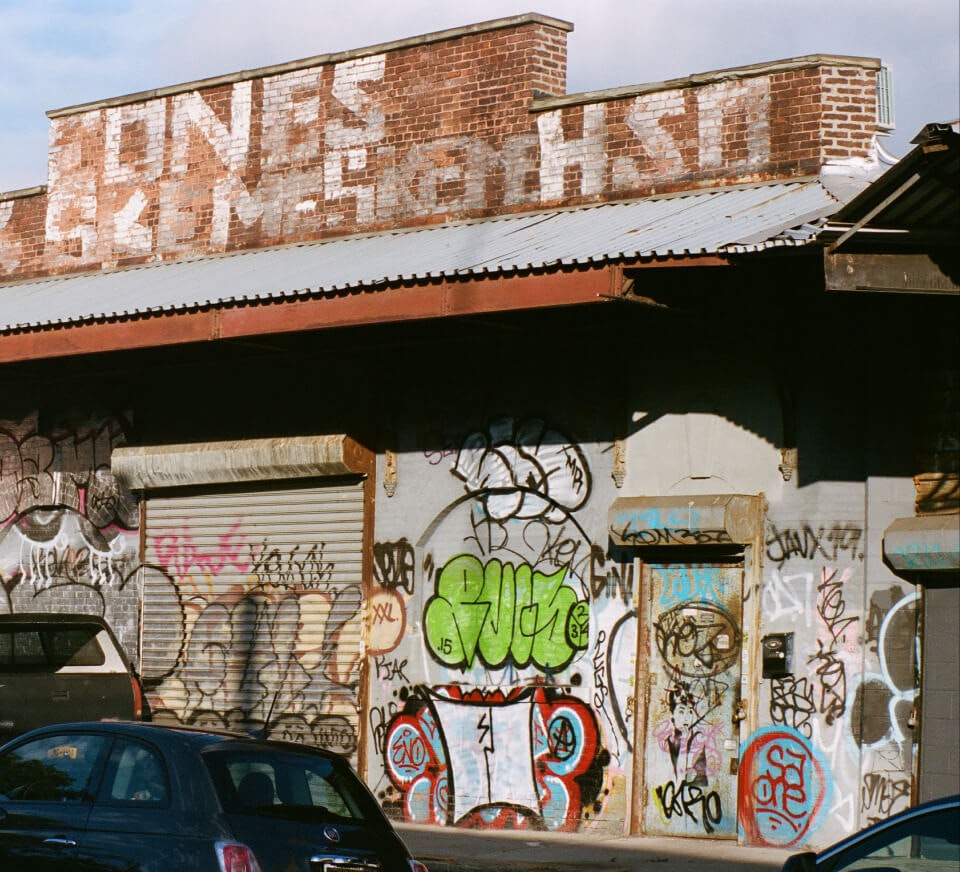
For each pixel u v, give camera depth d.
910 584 12.91
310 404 16.22
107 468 18.02
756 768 13.27
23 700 14.85
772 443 13.47
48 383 18.64
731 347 13.72
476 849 13.19
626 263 12.31
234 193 17.91
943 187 11.00
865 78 14.16
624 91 15.11
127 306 15.55
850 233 11.31
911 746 12.77
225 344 15.56
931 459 12.94
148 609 17.39
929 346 13.03
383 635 15.53
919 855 6.75
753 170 14.38
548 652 14.48
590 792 14.09
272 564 16.45
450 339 14.98
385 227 16.62
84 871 8.41
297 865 8.29
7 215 20.19
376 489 15.78
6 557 18.83
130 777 8.68
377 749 15.41
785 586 13.30
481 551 15.01
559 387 14.67
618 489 14.18
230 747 8.74
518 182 15.72
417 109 16.48
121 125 19.08
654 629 13.98
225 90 18.11
